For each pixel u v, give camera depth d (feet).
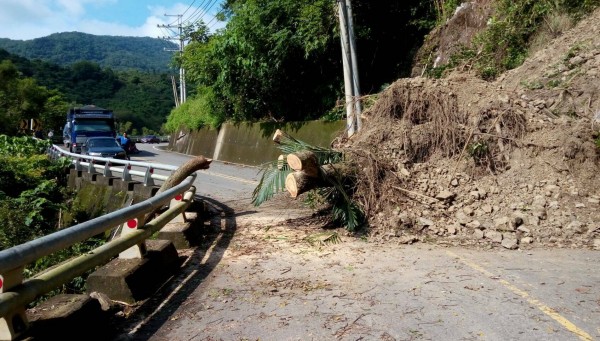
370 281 18.03
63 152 64.64
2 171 52.65
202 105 97.35
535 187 25.66
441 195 26.21
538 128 28.43
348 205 26.05
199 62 81.66
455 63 46.96
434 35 56.85
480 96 31.22
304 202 32.65
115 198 45.91
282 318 14.93
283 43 61.98
